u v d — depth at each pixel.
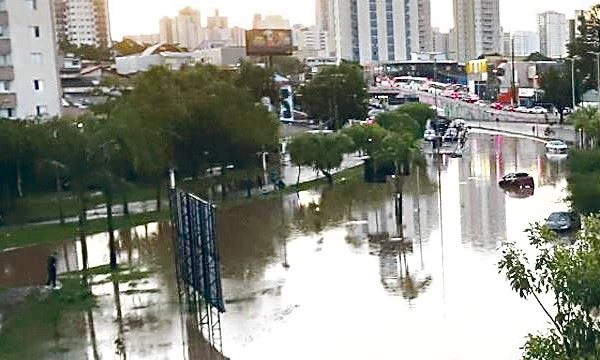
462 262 46.59
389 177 85.06
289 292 42.09
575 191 52.53
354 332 34.62
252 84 125.81
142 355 32.97
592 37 135.75
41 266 51.53
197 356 32.50
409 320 35.84
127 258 52.62
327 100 131.62
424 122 125.06
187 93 78.56
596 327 12.53
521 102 179.00
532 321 34.34
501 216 61.78
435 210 66.62
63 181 67.00
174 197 42.66
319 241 55.94
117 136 61.38
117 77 129.50
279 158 96.88
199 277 37.00
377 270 46.03
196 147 77.81
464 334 33.41
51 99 85.94
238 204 74.44
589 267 12.31
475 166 96.69
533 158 101.88
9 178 67.44
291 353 32.41
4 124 67.62
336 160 84.06
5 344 35.38
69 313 40.00
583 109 96.94
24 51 83.81
